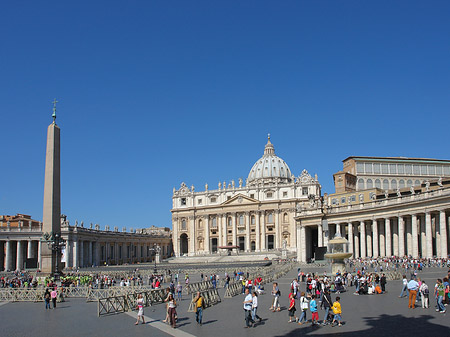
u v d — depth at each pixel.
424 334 19.28
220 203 158.25
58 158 49.44
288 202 149.00
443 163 115.88
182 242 167.88
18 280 50.69
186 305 34.34
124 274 70.00
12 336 22.92
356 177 111.88
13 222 115.00
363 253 77.44
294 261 92.56
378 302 29.62
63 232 100.19
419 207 65.94
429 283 39.50
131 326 24.78
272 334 21.17
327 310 23.20
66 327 25.19
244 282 42.91
